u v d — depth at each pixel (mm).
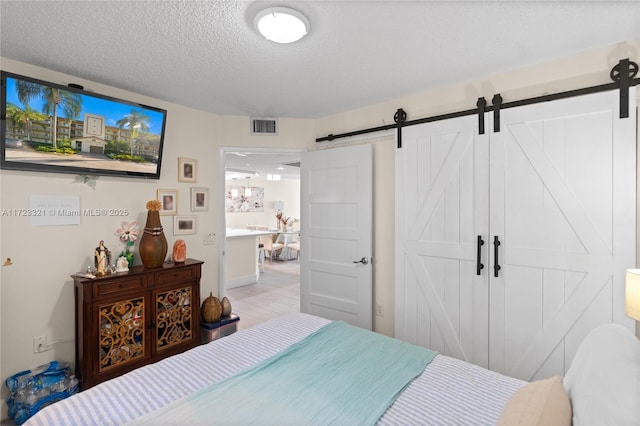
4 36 1869
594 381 884
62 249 2391
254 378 1379
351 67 2283
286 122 3482
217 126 3377
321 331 1915
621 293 1934
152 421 1084
